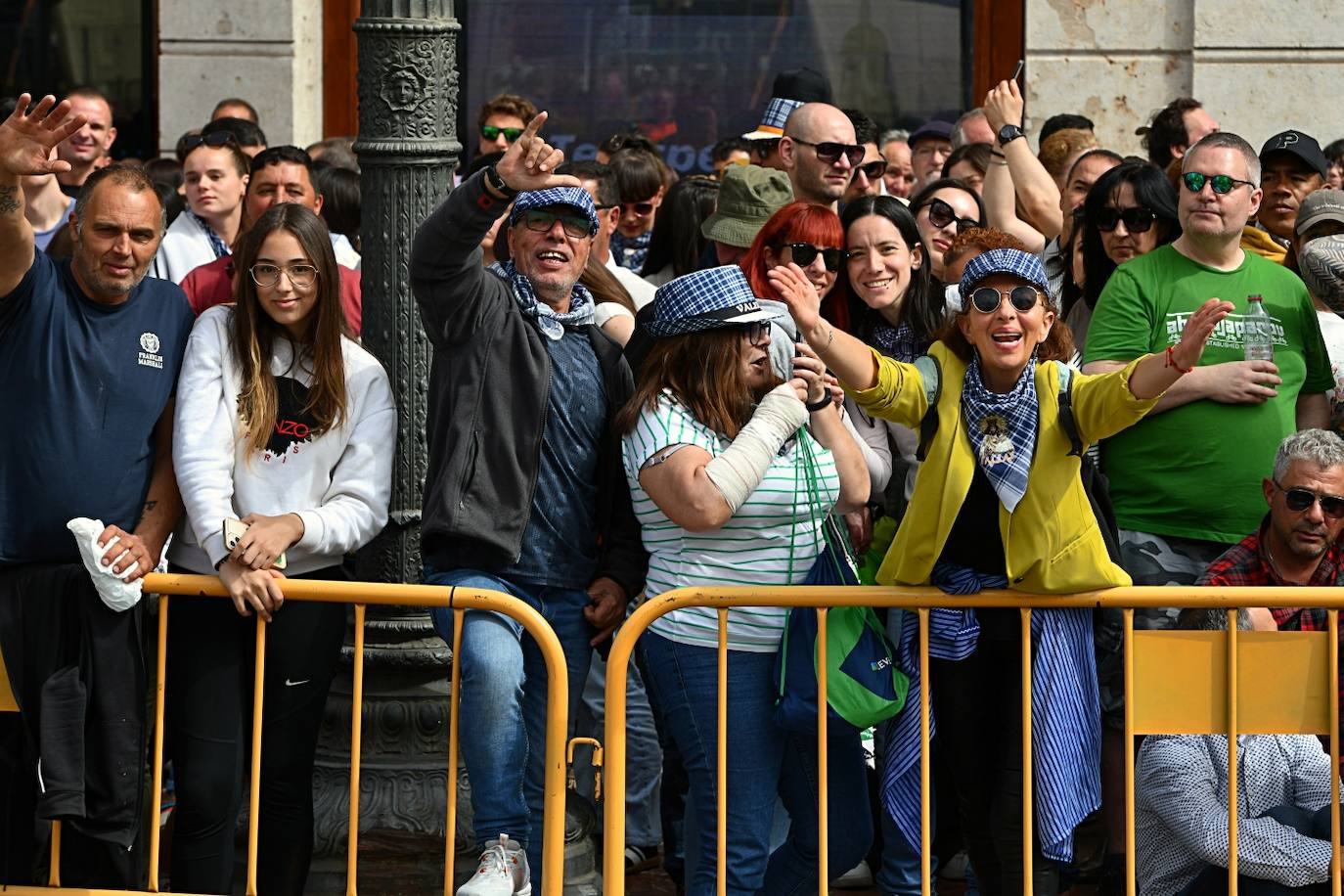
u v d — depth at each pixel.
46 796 7.73
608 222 11.69
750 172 11.16
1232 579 9.05
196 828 8.12
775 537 8.10
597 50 18.03
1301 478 8.73
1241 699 7.90
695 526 7.80
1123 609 7.86
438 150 9.70
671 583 8.14
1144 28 16.91
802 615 8.06
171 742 8.22
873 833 8.62
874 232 10.02
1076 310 11.07
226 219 12.88
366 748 10.03
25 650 7.86
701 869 8.20
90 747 7.86
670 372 8.10
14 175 7.43
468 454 8.20
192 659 8.07
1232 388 9.59
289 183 12.82
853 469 8.26
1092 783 7.95
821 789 7.90
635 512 8.35
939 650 8.02
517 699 8.09
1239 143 9.89
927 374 7.82
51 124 7.40
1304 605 7.75
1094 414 7.57
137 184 7.89
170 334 8.12
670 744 9.61
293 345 8.25
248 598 7.84
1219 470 9.62
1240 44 16.75
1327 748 8.66
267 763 8.29
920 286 10.23
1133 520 9.83
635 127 18.11
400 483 9.85
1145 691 7.90
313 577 8.34
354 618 9.11
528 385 8.23
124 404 7.90
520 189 7.70
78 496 7.81
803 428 8.12
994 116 12.75
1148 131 14.50
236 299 8.17
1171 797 8.42
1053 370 7.71
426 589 7.91
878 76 17.89
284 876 8.42
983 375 7.81
